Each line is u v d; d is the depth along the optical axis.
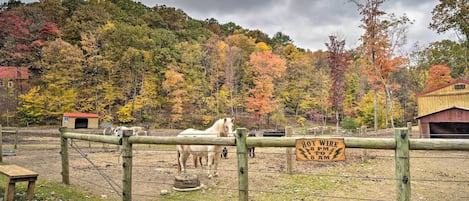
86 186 6.25
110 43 44.06
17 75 40.81
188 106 43.81
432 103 19.47
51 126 34.72
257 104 40.41
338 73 38.66
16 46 46.25
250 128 41.81
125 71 44.97
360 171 8.43
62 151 6.43
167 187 6.36
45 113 36.12
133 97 43.09
